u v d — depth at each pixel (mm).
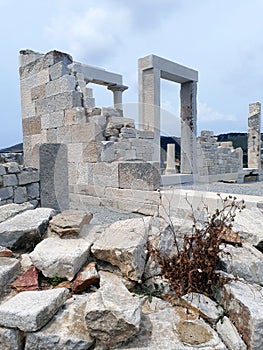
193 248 2119
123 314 1525
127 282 2074
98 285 2076
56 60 5980
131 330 1516
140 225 2502
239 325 1648
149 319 1721
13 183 4051
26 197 4262
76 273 2102
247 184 10781
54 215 2939
